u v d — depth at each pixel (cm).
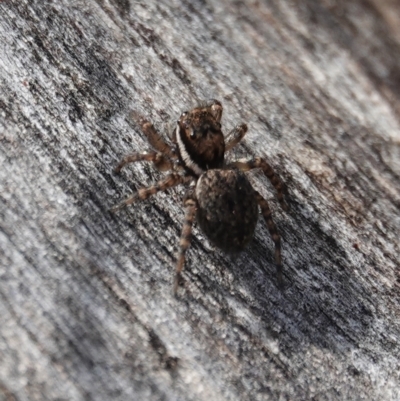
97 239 8
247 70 9
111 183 9
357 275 9
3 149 8
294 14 10
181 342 8
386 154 9
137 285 8
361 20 10
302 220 9
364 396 8
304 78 9
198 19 9
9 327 8
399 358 8
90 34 9
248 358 8
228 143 9
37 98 9
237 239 8
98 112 9
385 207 9
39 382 8
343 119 9
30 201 8
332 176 9
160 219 9
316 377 8
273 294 8
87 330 8
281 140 9
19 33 9
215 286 8
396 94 9
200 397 8
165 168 9
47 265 8
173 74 9
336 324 8
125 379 8
